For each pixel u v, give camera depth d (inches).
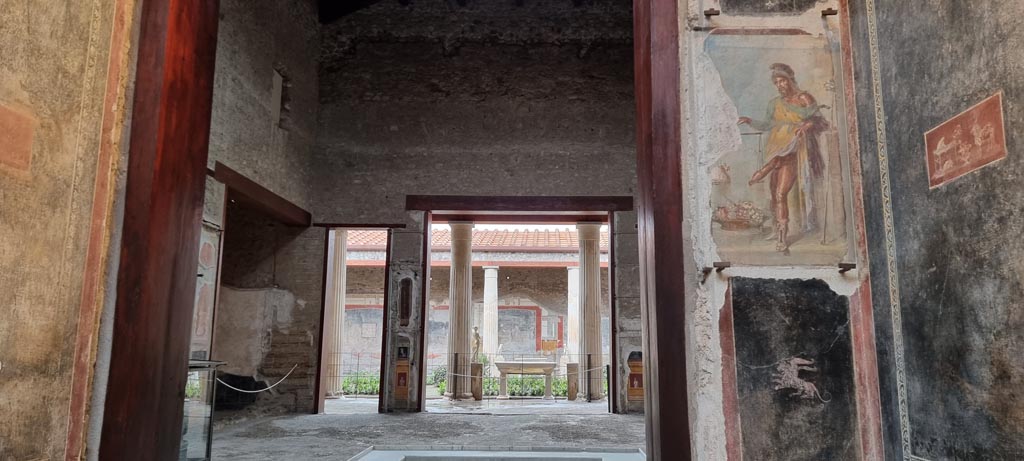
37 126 73.5
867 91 81.6
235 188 323.3
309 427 341.4
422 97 444.1
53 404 75.8
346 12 450.9
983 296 62.2
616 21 454.3
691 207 83.9
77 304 79.3
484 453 264.7
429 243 435.2
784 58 87.2
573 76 448.5
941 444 67.9
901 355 74.6
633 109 443.2
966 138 64.4
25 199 71.9
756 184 84.4
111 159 84.1
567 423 360.2
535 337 744.3
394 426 346.0
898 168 75.2
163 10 88.4
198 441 190.2
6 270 69.4
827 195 84.2
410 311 419.5
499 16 456.1
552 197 433.7
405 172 434.6
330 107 440.5
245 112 334.3
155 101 86.0
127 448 80.2
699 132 85.4
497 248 687.1
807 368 80.4
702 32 88.0
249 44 339.3
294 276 416.5
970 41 63.9
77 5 79.7
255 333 409.1
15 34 70.9
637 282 424.2
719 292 82.0
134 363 82.0
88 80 81.1
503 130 441.4
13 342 70.2
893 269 76.2
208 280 298.5
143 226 83.4
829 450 78.9
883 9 78.2
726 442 78.7
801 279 82.3
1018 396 57.8
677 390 80.4
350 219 426.6
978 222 62.8
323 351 410.3
